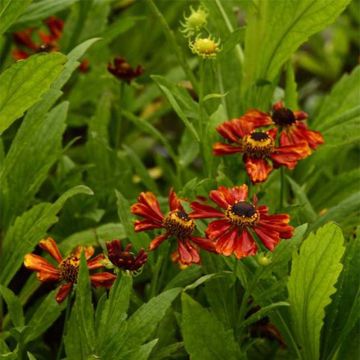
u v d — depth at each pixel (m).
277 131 0.77
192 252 0.68
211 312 0.73
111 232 0.79
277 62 0.84
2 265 0.76
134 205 0.68
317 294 0.68
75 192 0.71
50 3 0.85
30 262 0.67
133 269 0.66
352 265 0.72
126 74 0.88
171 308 0.74
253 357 0.78
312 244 0.67
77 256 0.69
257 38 0.84
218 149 0.73
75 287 0.67
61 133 0.80
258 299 0.71
